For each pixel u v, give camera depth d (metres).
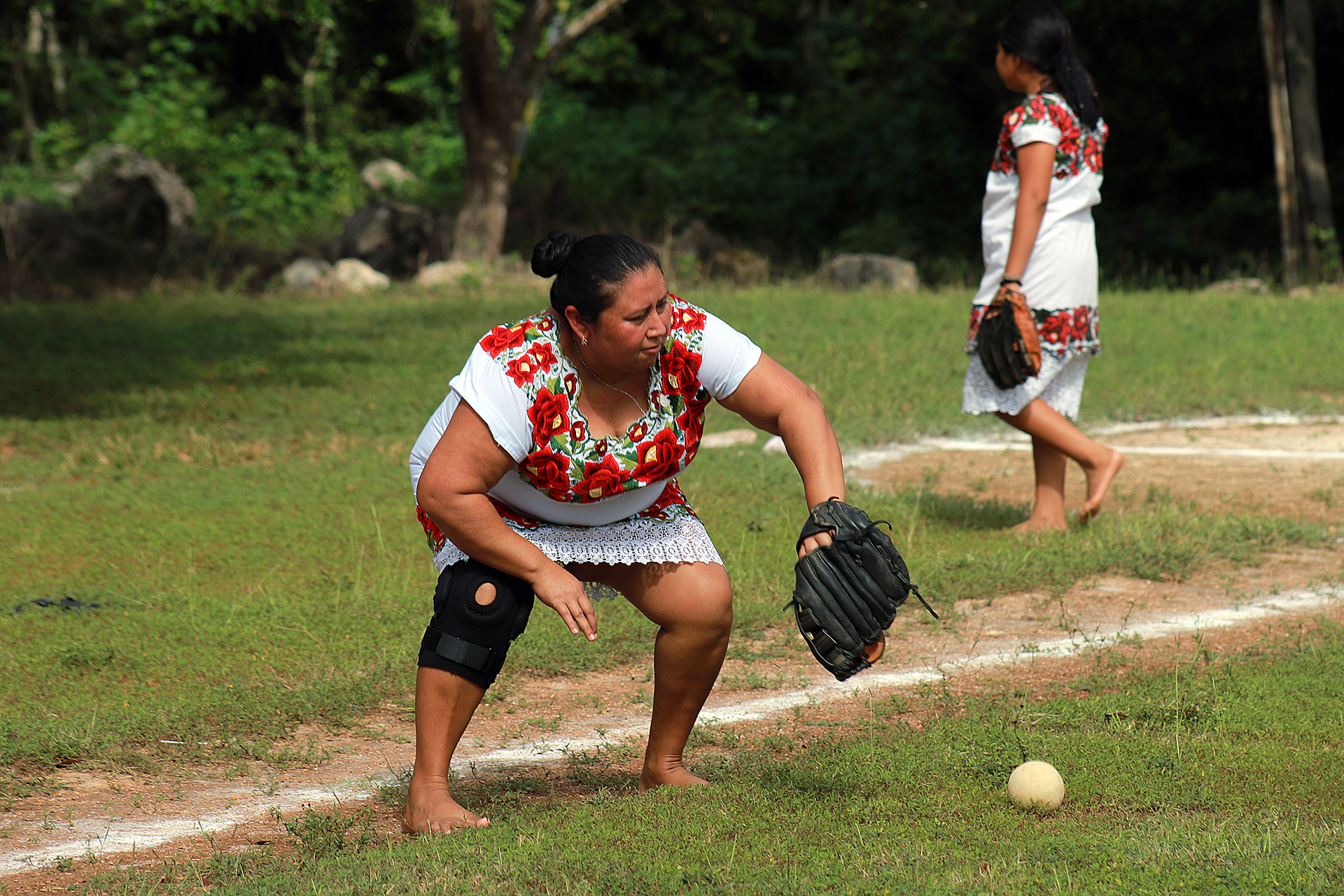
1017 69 12.42
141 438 18.22
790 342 25.38
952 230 47.53
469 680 6.34
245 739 7.91
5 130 52.97
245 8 55.97
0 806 6.94
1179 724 7.39
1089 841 5.72
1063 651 9.37
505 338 6.19
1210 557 11.84
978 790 6.48
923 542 12.22
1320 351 24.45
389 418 19.98
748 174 50.12
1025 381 12.30
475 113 40.34
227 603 10.47
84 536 12.91
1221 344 25.20
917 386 21.75
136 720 7.98
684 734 6.84
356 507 14.27
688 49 62.31
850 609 6.02
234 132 57.25
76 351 25.28
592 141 52.56
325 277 37.75
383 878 5.54
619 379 6.25
